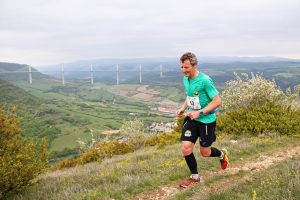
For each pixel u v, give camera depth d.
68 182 9.25
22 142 9.39
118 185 8.12
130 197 7.43
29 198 8.16
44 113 198.62
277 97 18.52
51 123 169.12
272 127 14.72
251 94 18.17
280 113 16.16
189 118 7.34
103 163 14.37
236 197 6.22
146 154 13.98
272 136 14.02
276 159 10.04
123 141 23.39
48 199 7.84
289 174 6.91
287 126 14.45
